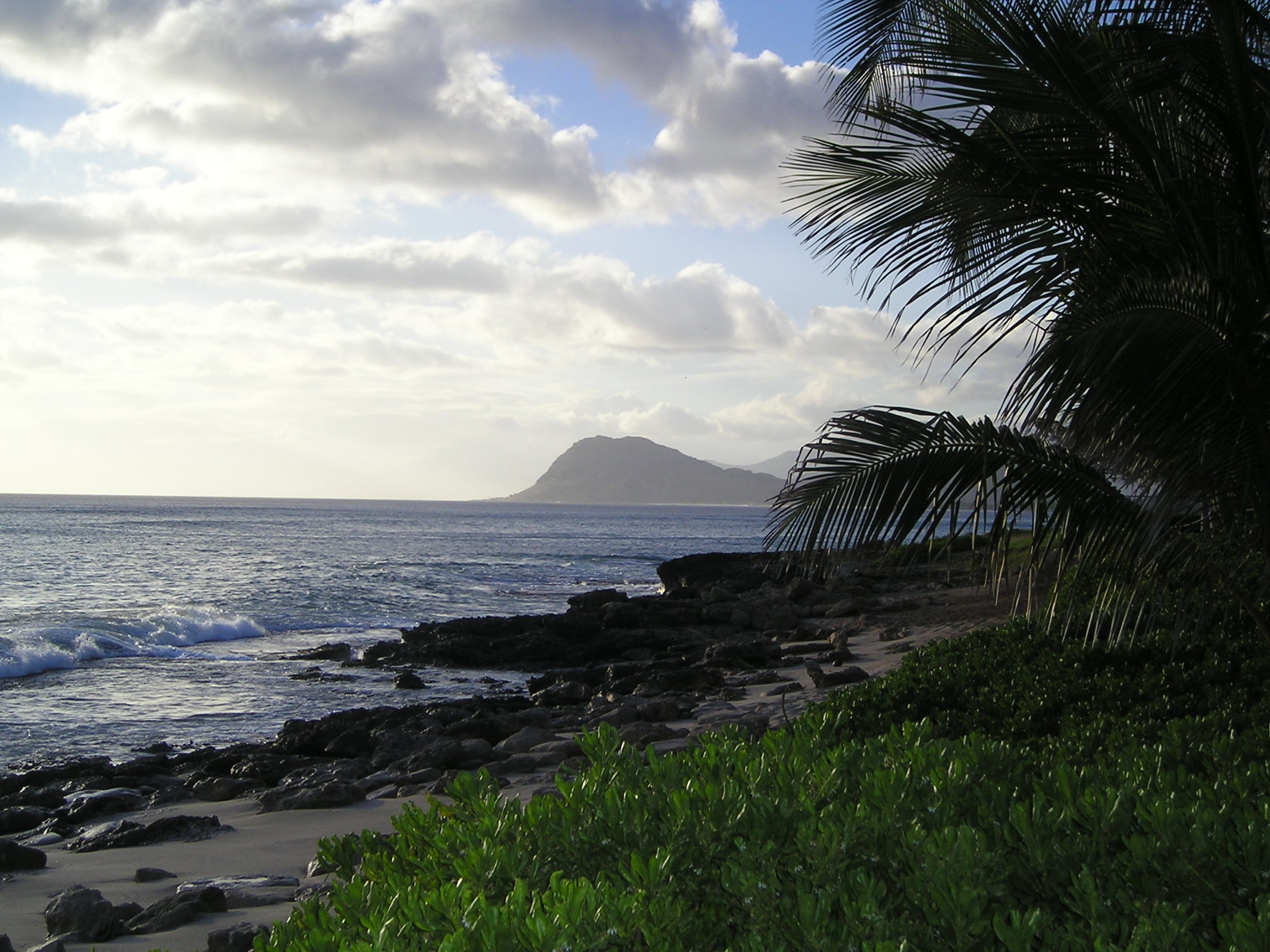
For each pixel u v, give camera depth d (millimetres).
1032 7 5133
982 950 2307
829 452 5680
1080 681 7480
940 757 3912
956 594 28734
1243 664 7203
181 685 20969
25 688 19922
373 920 2312
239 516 157125
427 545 88938
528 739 12930
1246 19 5207
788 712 13383
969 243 6336
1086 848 2828
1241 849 2803
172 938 5668
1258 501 4941
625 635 27359
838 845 2750
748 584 39562
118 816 10500
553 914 2154
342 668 24469
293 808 10078
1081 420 4805
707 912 2525
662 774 3639
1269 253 5555
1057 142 5707
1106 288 5742
